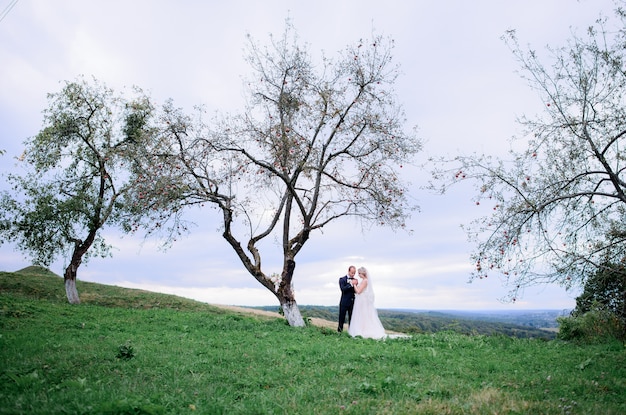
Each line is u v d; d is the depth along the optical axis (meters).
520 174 12.57
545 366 10.79
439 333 17.64
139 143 21.77
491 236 12.48
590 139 11.96
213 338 14.55
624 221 12.57
